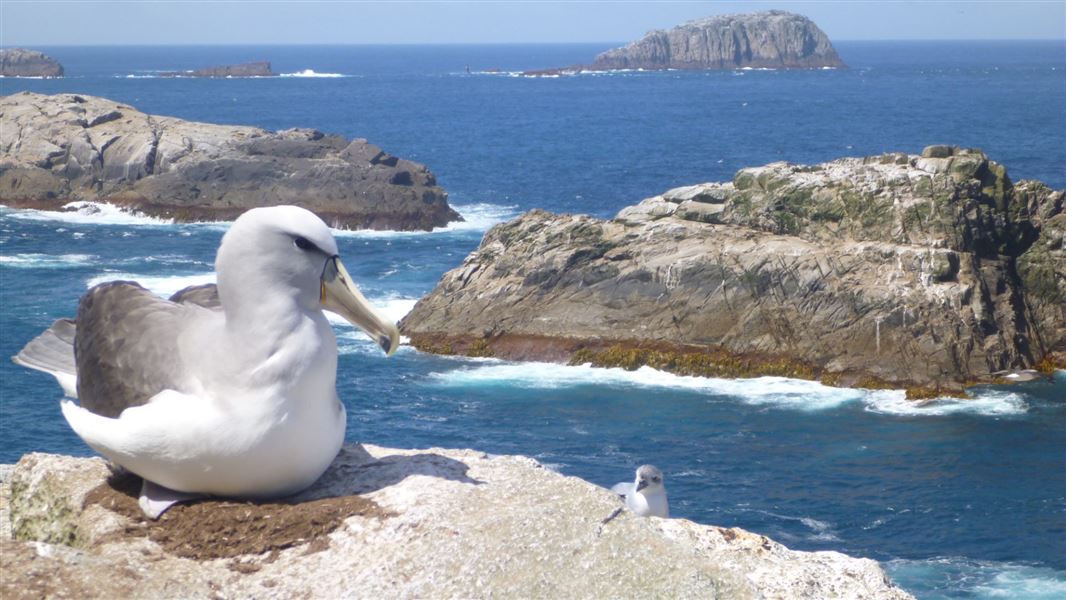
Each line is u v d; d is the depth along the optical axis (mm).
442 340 42844
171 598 6262
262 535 6805
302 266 6910
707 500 28125
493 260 44719
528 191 87188
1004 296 41312
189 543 6816
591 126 152625
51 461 7895
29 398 34625
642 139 133375
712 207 44344
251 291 6852
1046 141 125438
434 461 7645
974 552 25047
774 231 43281
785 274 40969
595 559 6621
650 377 39562
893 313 39531
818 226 42906
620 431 33531
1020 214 43375
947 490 28703
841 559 8305
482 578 6492
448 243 65188
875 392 37781
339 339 42812
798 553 8359
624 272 42531
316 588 6418
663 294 41969
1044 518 26859
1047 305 42688
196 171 73000
